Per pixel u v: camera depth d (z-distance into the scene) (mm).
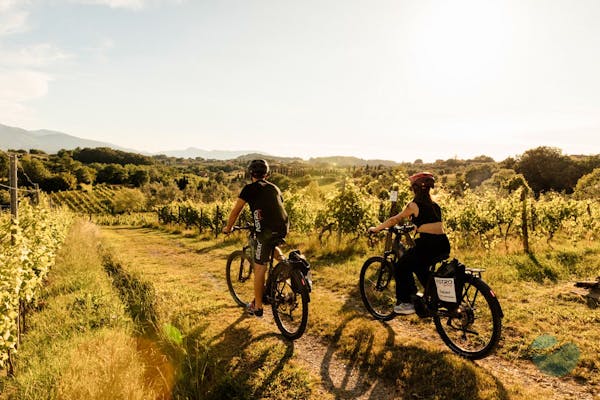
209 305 6078
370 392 3590
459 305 4250
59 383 3740
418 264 4551
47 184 113312
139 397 3318
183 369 3820
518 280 7031
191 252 13109
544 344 4359
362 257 10039
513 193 13648
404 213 4531
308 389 3617
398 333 4875
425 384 3633
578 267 7785
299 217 16500
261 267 4984
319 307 5820
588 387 3559
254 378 3775
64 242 14055
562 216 14258
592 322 4934
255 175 5031
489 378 3676
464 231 13617
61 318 6137
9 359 4520
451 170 156375
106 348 4324
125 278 8352
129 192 74125
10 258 5039
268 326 5195
